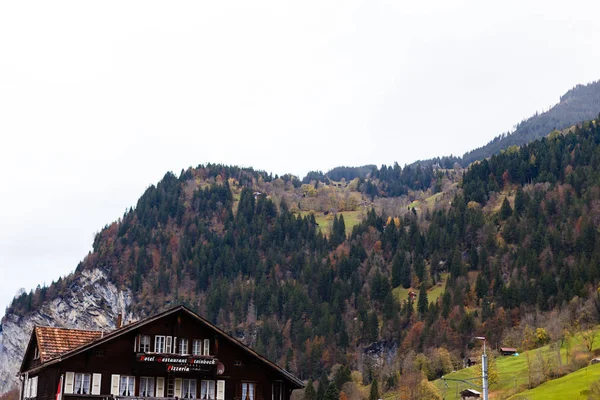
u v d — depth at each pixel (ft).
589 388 552.41
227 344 255.50
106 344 242.78
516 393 643.04
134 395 242.17
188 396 248.11
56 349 254.27
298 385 260.21
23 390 275.18
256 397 255.09
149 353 241.55
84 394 235.61
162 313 248.11
